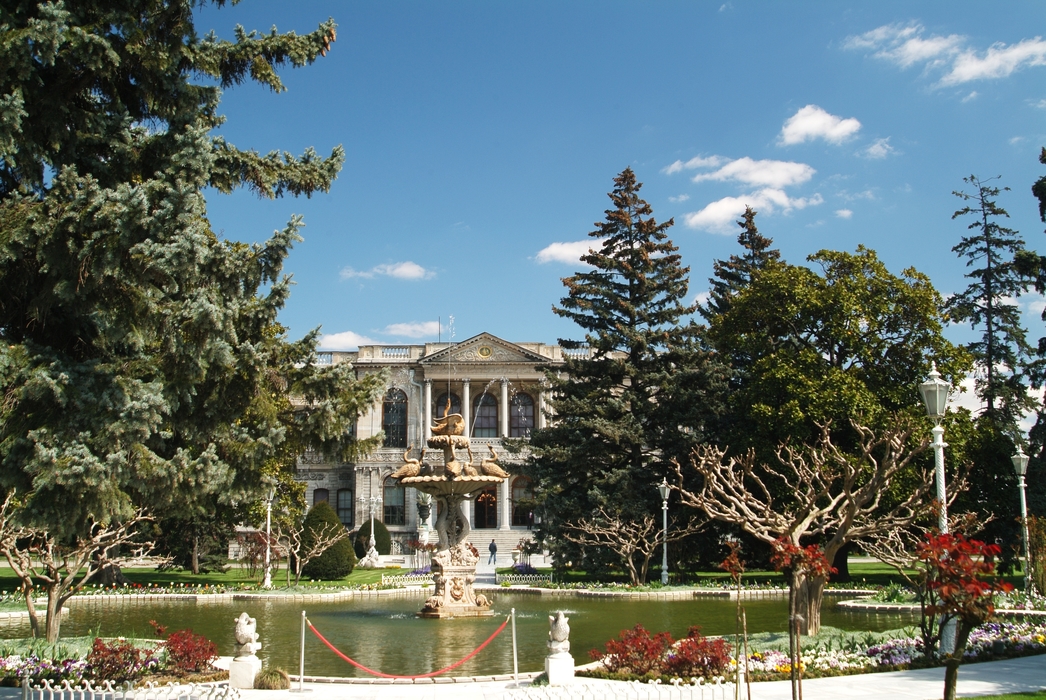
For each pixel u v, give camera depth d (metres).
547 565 52.84
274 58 16.28
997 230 50.62
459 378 71.81
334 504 73.69
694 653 14.05
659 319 42.56
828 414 33.34
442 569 24.83
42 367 12.58
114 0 14.30
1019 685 13.14
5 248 12.59
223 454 15.41
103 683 13.49
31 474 12.27
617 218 43.53
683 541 39.19
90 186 12.48
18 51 12.39
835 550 17.34
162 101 15.00
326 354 74.00
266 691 13.76
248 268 13.41
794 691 9.97
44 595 31.12
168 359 13.69
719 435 39.09
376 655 17.56
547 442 40.72
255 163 15.95
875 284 36.41
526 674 14.89
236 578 42.44
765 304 37.88
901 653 15.36
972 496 34.34
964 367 35.78
